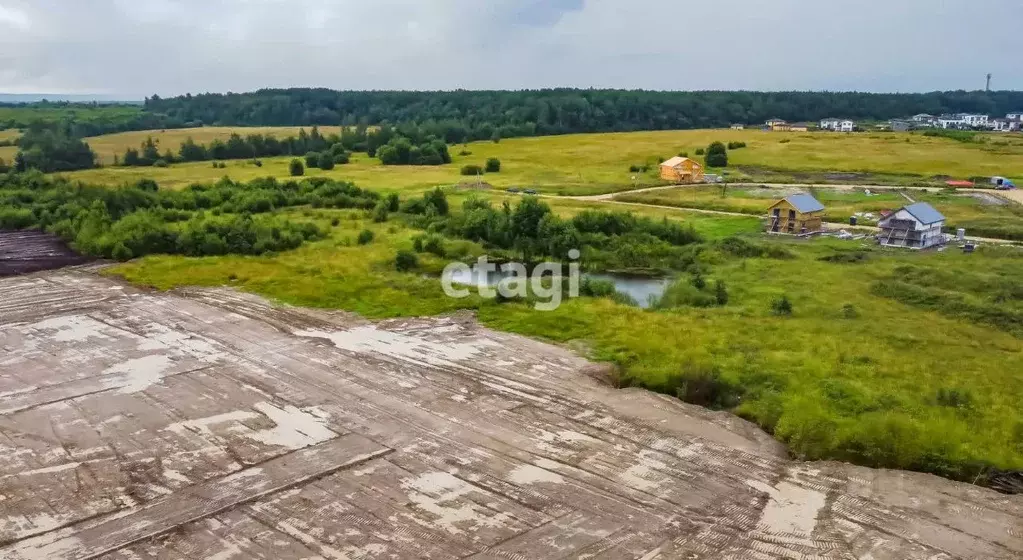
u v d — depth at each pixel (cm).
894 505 1845
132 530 1723
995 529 1747
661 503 1848
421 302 3559
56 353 2873
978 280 3797
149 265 4334
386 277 4056
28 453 2086
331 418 2314
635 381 2614
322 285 3847
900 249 4644
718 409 2433
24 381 2598
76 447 2123
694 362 2681
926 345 2962
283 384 2580
